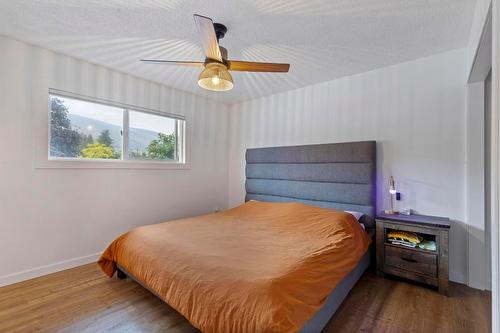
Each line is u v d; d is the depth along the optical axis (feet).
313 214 8.89
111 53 8.61
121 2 5.98
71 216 8.93
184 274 5.33
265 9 6.14
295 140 11.91
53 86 8.51
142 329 5.70
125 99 10.29
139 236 7.34
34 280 7.94
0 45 7.53
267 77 10.45
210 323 4.43
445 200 8.27
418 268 7.59
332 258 6.04
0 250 7.55
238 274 4.85
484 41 5.59
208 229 8.09
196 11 6.25
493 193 3.51
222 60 6.19
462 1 5.79
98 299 6.88
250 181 13.19
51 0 5.95
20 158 7.89
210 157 13.75
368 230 9.19
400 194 9.07
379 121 9.58
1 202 7.57
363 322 5.95
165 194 11.71
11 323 5.86
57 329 5.66
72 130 9.18
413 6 6.01
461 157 8.02
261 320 3.93
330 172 10.30
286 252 6.07
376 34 7.23
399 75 9.17
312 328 4.90
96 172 9.53
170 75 10.46
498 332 3.29
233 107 14.57
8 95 7.67
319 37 7.39
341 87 10.51
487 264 7.61
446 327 5.79
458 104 8.09
